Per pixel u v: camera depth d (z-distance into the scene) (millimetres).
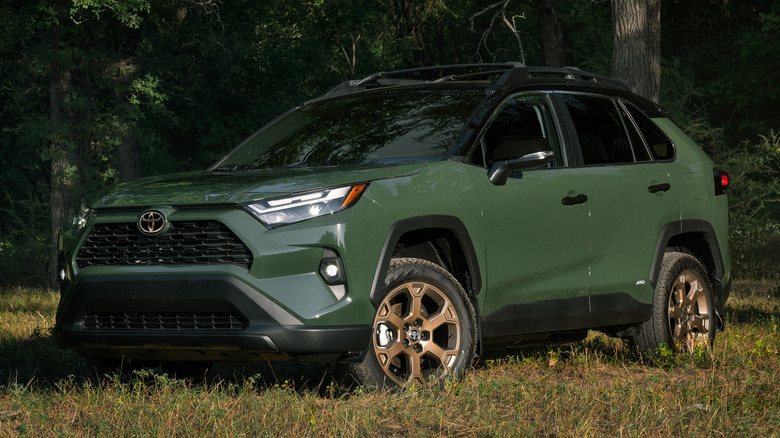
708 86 30656
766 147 20922
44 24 21453
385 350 5516
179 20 26703
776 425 4941
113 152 26250
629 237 6832
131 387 6086
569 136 6652
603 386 5906
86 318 5574
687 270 7406
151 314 5383
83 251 5582
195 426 4867
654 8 14844
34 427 5055
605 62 27453
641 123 7340
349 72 34094
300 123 6898
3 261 25391
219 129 30047
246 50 28500
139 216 5383
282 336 5105
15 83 25219
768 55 30531
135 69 24453
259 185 5375
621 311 6801
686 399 5574
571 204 6438
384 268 5410
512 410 5293
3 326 10336
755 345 7406
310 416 4910
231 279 5125
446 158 5949
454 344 5789
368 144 6246
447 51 34250
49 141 24453
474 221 5859
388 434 4797
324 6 31172
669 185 7219
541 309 6266
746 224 19453
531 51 32094
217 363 7520
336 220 5277
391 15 34500
